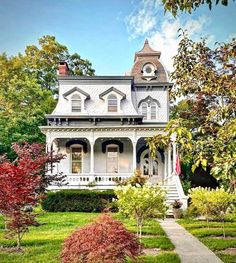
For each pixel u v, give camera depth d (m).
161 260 8.41
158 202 10.48
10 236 10.20
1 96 38.00
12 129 35.00
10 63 44.78
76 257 5.89
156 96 32.75
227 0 5.08
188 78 8.10
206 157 5.31
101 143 31.11
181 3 5.45
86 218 18.23
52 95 44.66
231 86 6.61
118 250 5.82
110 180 28.27
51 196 23.27
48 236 12.15
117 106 30.73
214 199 13.70
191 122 6.77
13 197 9.86
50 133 28.72
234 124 5.15
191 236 12.75
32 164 10.88
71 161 30.80
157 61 34.06
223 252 9.82
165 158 30.73
